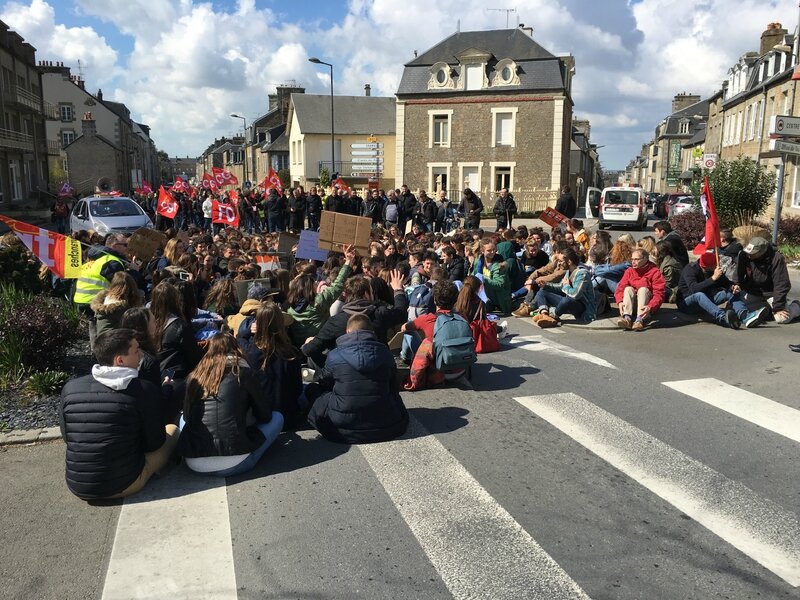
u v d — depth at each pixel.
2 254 10.17
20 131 43.44
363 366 5.37
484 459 5.11
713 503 4.37
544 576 3.62
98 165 64.00
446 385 6.97
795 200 26.00
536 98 39.22
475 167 40.59
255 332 5.64
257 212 25.55
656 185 86.75
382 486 4.68
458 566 3.72
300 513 4.32
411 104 40.91
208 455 4.79
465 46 41.03
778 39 37.22
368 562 3.77
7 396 6.37
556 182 39.53
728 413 5.99
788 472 4.80
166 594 3.51
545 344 8.73
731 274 9.27
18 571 3.73
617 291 9.58
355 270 9.51
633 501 4.42
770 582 3.54
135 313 5.34
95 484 4.36
